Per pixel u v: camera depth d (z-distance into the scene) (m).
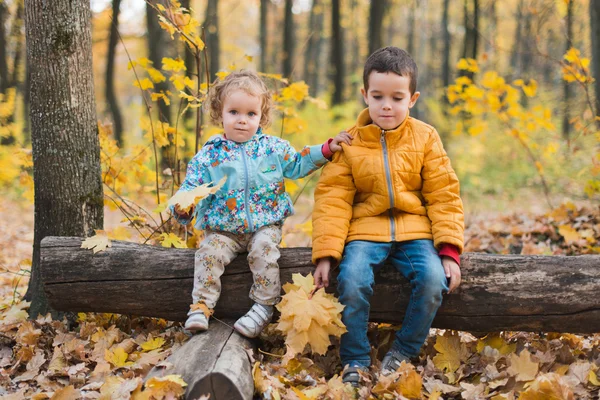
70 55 3.04
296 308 2.40
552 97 13.52
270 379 2.31
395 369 2.48
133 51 19.72
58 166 3.06
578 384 2.34
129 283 2.70
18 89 16.36
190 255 2.72
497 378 2.40
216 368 2.12
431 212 2.60
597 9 7.11
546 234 4.64
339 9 14.38
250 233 2.65
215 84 2.98
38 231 3.14
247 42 30.06
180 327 3.02
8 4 14.12
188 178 2.64
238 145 2.69
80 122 3.09
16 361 2.68
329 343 2.41
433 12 24.86
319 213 2.62
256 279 2.59
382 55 2.56
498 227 4.93
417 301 2.45
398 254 2.58
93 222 3.18
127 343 2.74
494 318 2.54
